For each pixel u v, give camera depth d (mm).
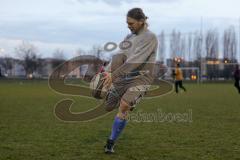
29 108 20625
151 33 9344
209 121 15242
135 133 12055
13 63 123438
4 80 90625
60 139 10922
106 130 12695
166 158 8594
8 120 15266
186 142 10539
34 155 8828
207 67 115125
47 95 33281
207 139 11023
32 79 94625
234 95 35062
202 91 43938
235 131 12555
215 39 123250
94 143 10336
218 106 22547
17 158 8523
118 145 10039
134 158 8586
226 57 121250
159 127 13477
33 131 12406
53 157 8641
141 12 9359
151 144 10219
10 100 27031
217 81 98812
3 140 10703
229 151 9336
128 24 9453
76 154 8969
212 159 8508
